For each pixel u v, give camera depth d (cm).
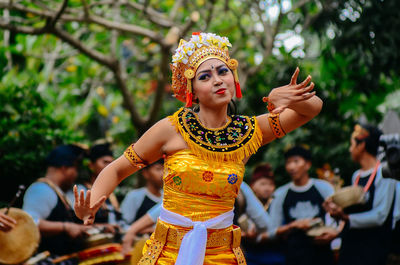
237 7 1251
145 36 966
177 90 350
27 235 545
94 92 1195
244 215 682
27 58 1112
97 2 962
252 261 690
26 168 722
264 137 345
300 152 708
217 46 339
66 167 612
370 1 826
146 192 711
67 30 1172
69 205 603
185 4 1117
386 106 1259
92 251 609
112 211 677
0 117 739
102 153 672
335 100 1130
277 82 1142
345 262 638
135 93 1305
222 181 321
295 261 677
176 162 325
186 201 322
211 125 333
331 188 702
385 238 622
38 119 758
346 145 1123
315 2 948
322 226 673
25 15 1110
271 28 1145
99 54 989
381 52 848
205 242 315
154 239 329
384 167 605
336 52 859
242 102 1163
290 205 706
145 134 337
